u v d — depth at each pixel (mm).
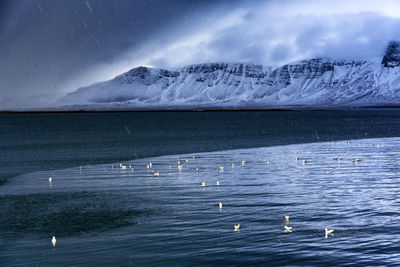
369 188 38938
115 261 22531
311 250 23453
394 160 58188
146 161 60312
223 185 41188
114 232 27062
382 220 28641
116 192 38594
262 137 105562
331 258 22422
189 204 33656
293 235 25828
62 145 89000
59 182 44000
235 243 24625
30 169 54000
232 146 82062
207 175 47156
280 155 65625
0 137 117625
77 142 96625
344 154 66000
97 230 27594
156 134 122062
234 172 49125
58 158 65750
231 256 22859
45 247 24672
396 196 35562
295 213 30562
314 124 177250
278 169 51094
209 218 29625
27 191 39562
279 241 24875
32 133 135500
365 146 78375
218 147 80375
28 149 81438
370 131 124875
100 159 63594
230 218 29516
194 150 75125
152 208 32625
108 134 125375
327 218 29219
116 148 80688
